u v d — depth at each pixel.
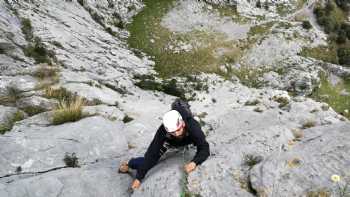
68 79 17.91
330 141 6.65
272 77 47.81
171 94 35.81
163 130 6.42
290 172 6.05
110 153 9.12
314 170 5.97
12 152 8.55
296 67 49.06
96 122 9.82
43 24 34.38
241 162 6.77
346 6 62.53
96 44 40.44
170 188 6.32
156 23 52.31
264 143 7.17
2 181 7.91
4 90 14.48
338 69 50.91
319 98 47.16
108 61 37.91
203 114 19.47
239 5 56.62
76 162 8.65
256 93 41.81
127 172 7.84
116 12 51.84
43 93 14.72
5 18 31.59
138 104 20.39
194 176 6.50
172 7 55.09
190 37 50.88
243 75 47.78
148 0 55.78
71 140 9.10
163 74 44.41
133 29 50.94
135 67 41.44
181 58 47.38
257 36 52.78
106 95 17.03
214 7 56.16
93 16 48.53
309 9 60.69
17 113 12.29
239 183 6.30
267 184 5.97
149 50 48.03
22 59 25.86
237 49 50.59
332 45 55.47
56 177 7.54
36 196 7.11
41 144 8.80
